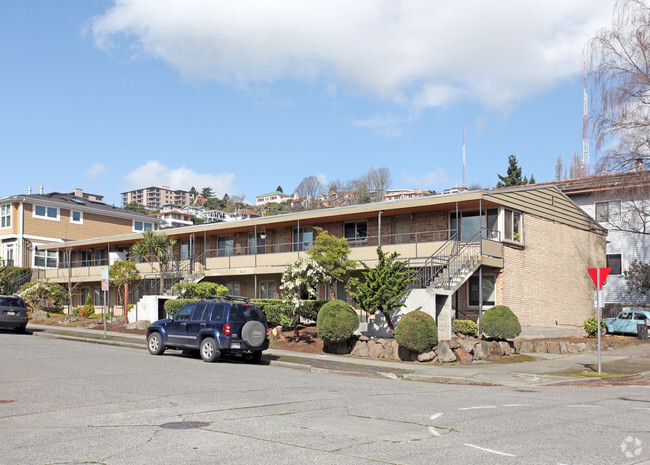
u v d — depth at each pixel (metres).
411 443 7.34
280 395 11.35
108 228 53.03
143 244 31.69
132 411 9.38
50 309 38.62
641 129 26.55
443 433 7.97
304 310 24.16
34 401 10.25
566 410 10.22
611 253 37.88
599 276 16.88
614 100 26.66
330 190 125.50
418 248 25.56
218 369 15.57
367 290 19.64
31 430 7.98
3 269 40.97
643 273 33.66
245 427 8.18
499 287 24.98
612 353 22.98
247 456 6.61
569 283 30.72
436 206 26.11
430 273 23.92
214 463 6.32
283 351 20.92
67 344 21.75
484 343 20.31
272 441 7.34
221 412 9.33
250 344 17.23
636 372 16.97
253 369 16.16
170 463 6.32
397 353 19.34
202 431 7.89
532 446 7.31
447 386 14.12
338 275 22.86
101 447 7.00
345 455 6.69
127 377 13.34
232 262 32.28
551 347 22.83
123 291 37.66
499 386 14.60
